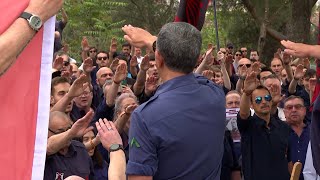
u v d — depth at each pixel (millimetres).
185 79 2230
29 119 1679
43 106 1685
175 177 2143
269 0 19547
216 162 2260
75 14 16234
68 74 6328
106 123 2438
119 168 2289
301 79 7906
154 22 22484
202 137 2168
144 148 2115
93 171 3785
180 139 2123
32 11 1459
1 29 1509
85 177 3523
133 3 22141
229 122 5387
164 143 2115
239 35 22797
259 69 7211
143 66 5934
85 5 16266
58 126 3512
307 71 7707
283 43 2521
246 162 4723
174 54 2193
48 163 3385
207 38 25047
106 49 16094
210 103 2229
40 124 1688
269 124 4812
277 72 9164
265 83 5891
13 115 1662
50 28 1673
